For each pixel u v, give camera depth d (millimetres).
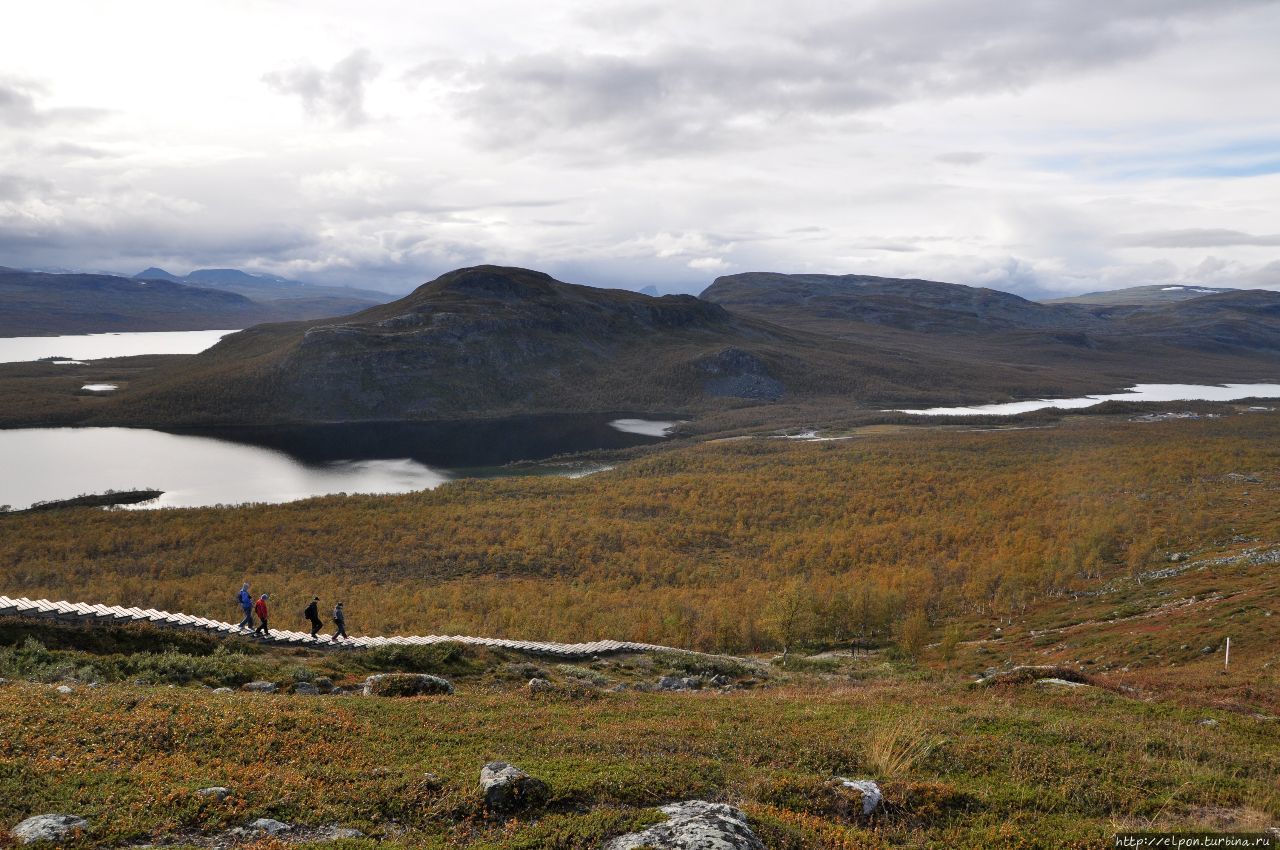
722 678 41938
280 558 101750
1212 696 30719
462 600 81000
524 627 69625
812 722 24016
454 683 33875
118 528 115062
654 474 173625
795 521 128250
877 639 76375
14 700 19656
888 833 15031
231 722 19281
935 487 145500
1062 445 189000
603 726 22281
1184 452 166750
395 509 133000
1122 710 27422
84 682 25672
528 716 23062
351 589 85688
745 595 84688
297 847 12875
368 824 14281
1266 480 135625
